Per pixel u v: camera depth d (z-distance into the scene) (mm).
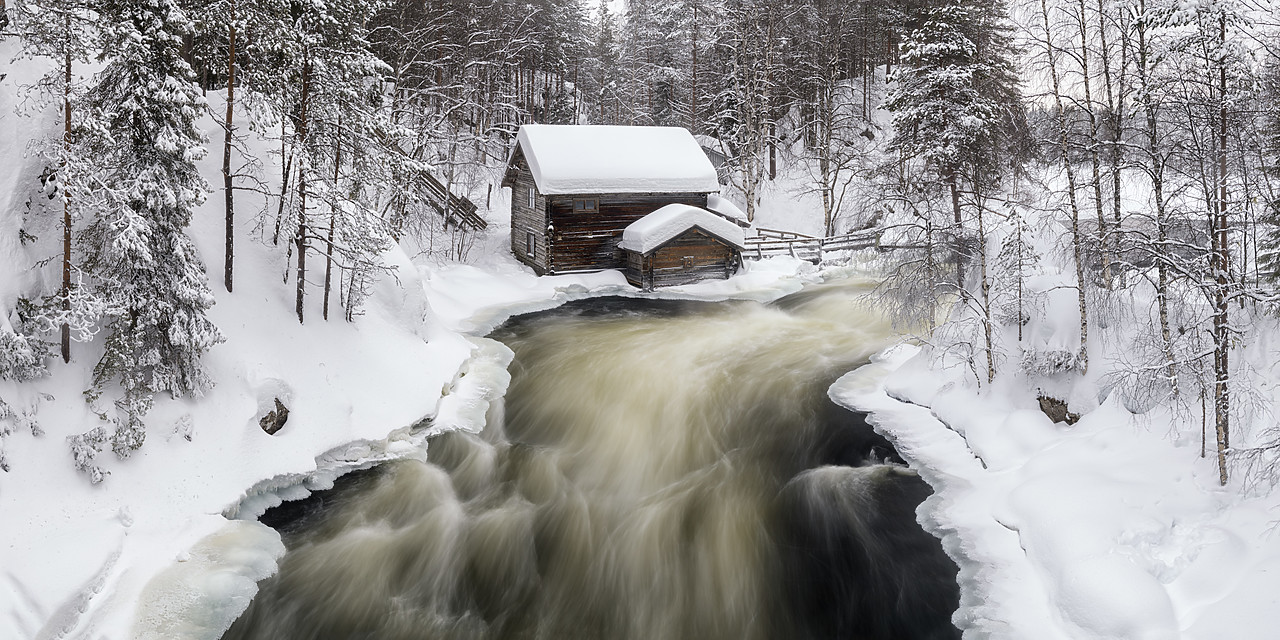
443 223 33562
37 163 12914
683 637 10211
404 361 17531
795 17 45719
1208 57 10000
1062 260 15648
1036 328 15344
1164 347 11281
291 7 16312
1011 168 16562
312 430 14234
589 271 31609
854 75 52062
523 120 49062
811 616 10461
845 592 10820
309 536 11938
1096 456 12172
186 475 11945
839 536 12188
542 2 47875
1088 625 8883
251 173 17531
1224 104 9883
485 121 45125
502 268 32031
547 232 30609
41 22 11039
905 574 10969
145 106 12328
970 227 17031
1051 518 10758
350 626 10055
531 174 31500
